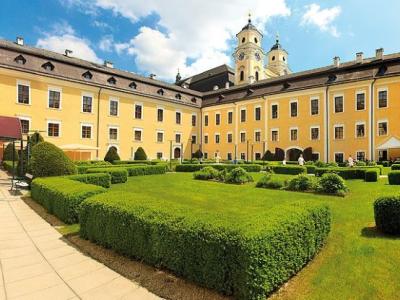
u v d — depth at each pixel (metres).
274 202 8.34
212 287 3.40
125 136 34.88
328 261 4.21
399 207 5.13
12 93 26.28
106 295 3.40
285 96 34.25
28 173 12.75
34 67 27.56
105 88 32.88
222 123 41.47
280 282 3.45
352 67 29.19
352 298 3.22
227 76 51.41
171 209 4.47
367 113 27.77
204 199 8.91
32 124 27.39
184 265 3.72
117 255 4.67
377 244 4.75
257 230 3.28
